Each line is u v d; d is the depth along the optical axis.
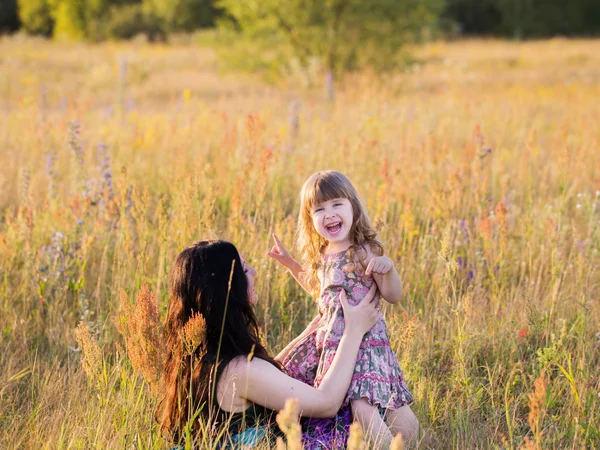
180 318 3.13
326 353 3.37
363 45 17.16
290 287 5.03
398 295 3.48
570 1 43.06
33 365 3.99
